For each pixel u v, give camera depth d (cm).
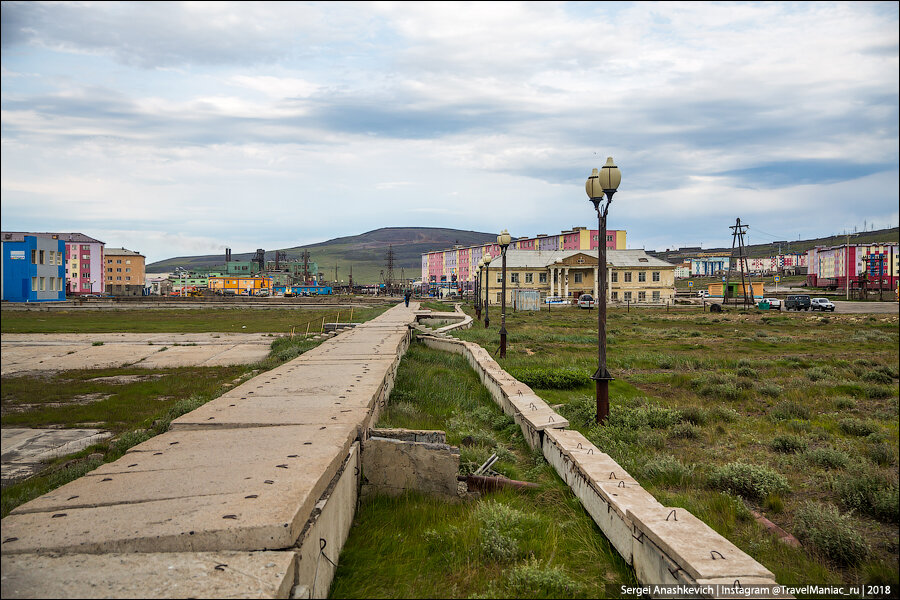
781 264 19575
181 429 640
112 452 859
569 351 2464
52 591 276
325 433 580
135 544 322
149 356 2214
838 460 845
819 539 561
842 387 1571
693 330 3825
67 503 379
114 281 13200
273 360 1981
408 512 582
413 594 427
